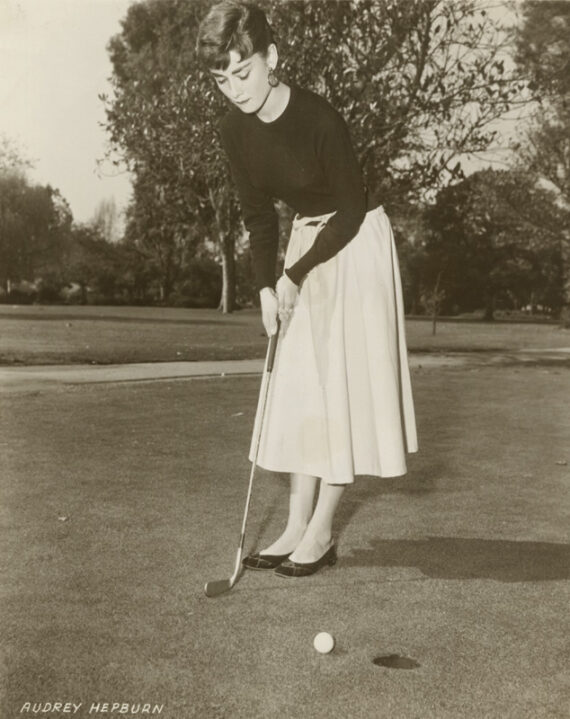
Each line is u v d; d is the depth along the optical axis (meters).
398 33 11.34
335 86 11.23
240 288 51.41
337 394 2.88
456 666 2.18
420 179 12.59
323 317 2.93
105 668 2.11
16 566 2.86
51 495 3.87
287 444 2.95
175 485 4.13
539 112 17.38
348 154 2.81
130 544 3.14
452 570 2.95
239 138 2.91
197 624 2.41
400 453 2.96
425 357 14.59
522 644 2.32
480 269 47.69
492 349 17.27
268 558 2.92
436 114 12.09
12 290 44.16
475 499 4.04
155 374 9.79
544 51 11.91
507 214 23.59
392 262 3.04
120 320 25.66
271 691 2.02
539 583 2.83
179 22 19.80
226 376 9.88
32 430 5.69
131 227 46.91
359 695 2.01
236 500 3.85
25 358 11.09
